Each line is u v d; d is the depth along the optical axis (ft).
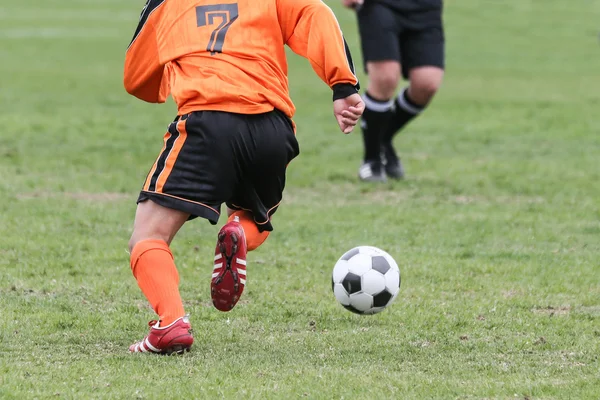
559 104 202.90
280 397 45.62
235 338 57.82
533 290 71.82
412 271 77.05
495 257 82.79
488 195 112.37
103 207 100.07
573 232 93.66
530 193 113.70
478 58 288.51
